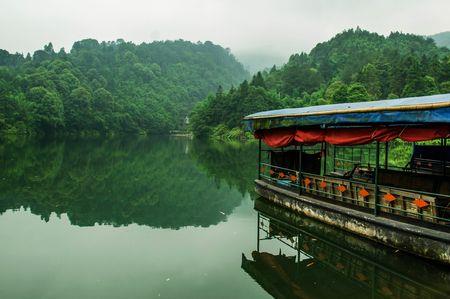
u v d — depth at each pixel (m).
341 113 10.96
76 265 9.62
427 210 9.48
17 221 13.55
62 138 71.19
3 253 10.40
